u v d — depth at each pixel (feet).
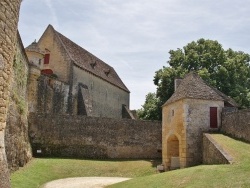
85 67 123.85
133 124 95.30
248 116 61.31
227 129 67.62
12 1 18.69
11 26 18.85
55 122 86.53
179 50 131.54
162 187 40.45
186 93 69.15
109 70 151.94
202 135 66.59
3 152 19.11
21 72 60.90
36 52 94.22
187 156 65.31
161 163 81.56
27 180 48.62
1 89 18.37
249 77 130.93
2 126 19.11
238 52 134.82
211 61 124.26
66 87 109.50
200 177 40.42
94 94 129.49
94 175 67.67
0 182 17.60
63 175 63.46
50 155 83.71
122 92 161.79
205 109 69.31
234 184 34.88
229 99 91.20
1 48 17.70
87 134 89.66
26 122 68.90
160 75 122.93
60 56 116.06
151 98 150.41
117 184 49.96
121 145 92.73
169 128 72.84
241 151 51.75
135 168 76.13
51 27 120.67
